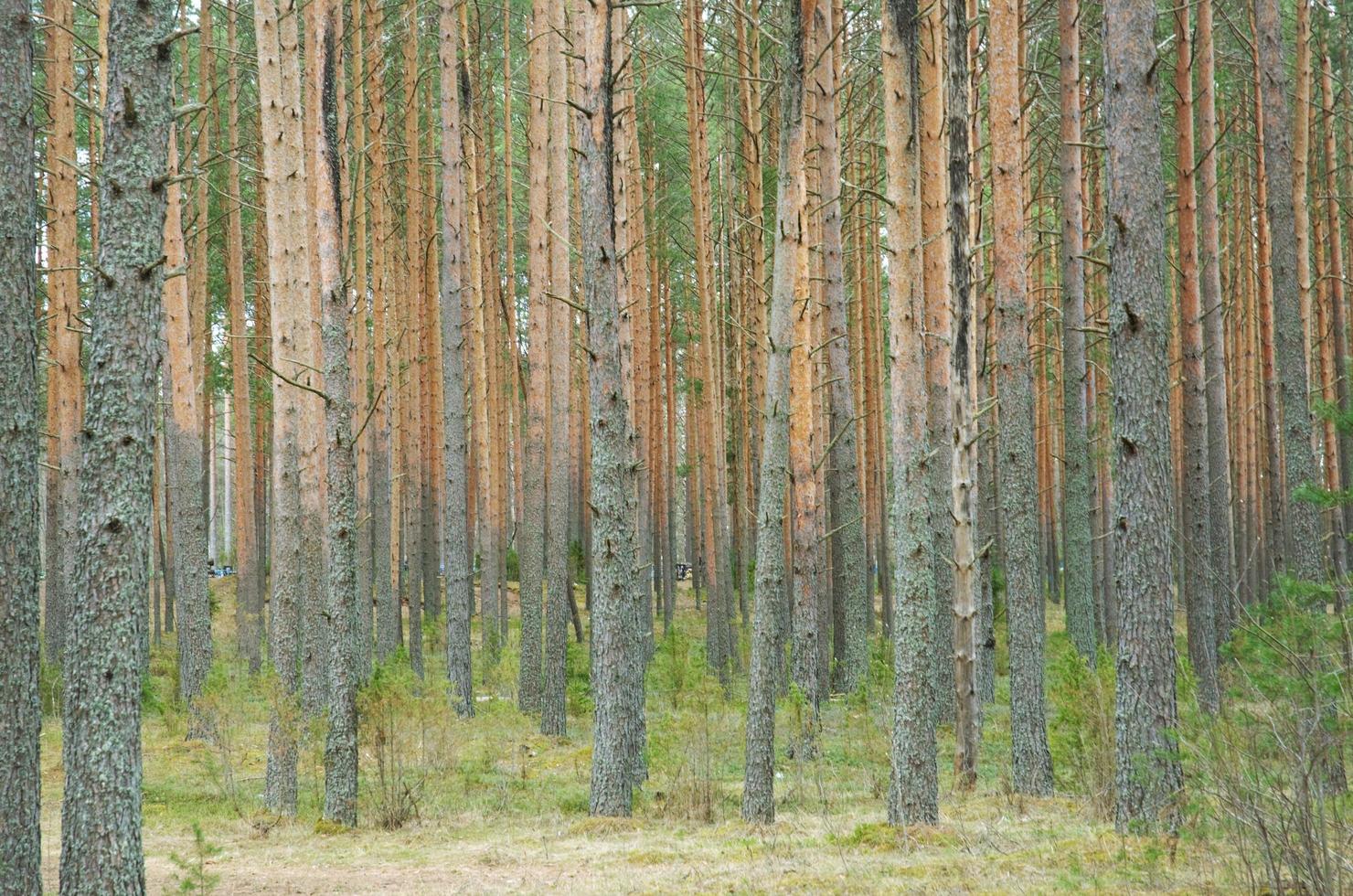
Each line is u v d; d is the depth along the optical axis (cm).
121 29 681
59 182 1709
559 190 1795
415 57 2245
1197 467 1523
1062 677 1209
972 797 1092
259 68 1413
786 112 1105
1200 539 1516
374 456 2367
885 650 2145
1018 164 1207
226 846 1042
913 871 748
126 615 671
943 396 1541
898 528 945
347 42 2144
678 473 3406
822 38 1552
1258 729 621
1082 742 1115
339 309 1117
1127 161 804
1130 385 801
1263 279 2050
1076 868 686
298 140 1465
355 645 1155
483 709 1844
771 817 1060
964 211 994
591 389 1126
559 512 1759
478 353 2277
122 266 678
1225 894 595
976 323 1716
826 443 2214
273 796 1216
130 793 667
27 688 634
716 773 1289
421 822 1155
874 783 1239
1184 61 1526
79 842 654
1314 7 2120
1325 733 594
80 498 675
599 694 1127
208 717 1555
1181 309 1550
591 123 1116
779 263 1103
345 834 1097
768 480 1089
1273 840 599
